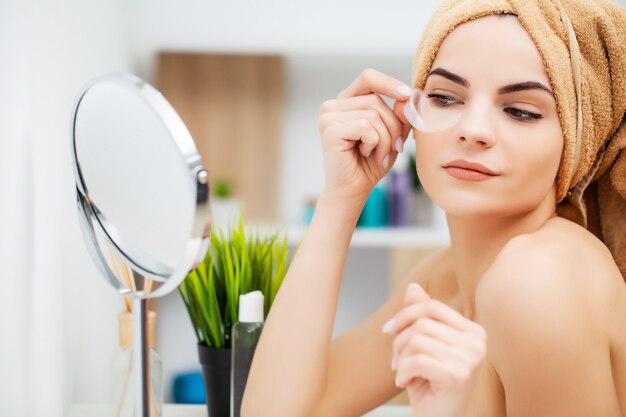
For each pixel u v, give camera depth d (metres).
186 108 2.74
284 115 2.88
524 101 0.68
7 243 0.81
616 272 0.68
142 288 0.62
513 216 0.74
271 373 0.80
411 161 2.84
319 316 0.80
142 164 0.58
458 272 0.81
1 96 0.79
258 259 0.99
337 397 0.85
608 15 0.72
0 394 0.80
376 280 2.98
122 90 0.57
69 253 1.15
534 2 0.69
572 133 0.70
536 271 0.62
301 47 2.51
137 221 0.60
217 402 0.98
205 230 0.55
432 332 0.54
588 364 0.61
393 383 0.87
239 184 2.78
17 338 0.84
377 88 0.79
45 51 1.00
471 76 0.69
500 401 0.74
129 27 2.30
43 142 0.98
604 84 0.72
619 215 0.80
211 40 2.48
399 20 2.50
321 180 2.91
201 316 0.99
